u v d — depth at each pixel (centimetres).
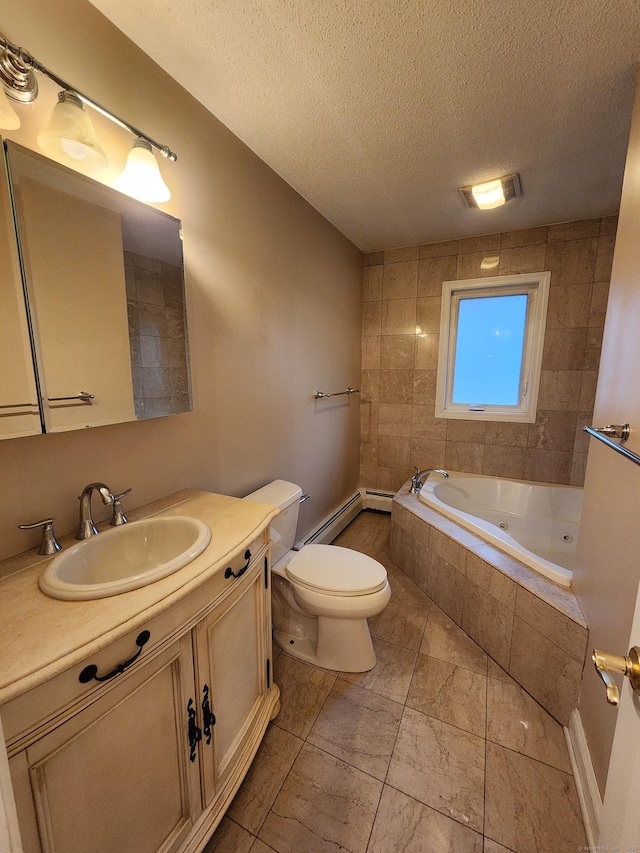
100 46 100
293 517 175
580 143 157
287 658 164
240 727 109
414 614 194
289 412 210
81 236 98
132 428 119
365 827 102
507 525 266
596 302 240
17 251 85
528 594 144
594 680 113
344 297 273
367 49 111
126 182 107
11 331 85
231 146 151
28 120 87
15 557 89
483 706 139
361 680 151
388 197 207
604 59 113
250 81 124
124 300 110
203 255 140
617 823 53
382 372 314
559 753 122
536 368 261
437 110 138
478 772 116
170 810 84
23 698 54
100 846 68
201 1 96
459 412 291
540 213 228
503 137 153
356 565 158
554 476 266
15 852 43
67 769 61
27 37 85
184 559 85
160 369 123
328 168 178
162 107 119
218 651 95
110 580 99
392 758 120
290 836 100
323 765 118
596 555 121
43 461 95
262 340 180
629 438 98
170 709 81
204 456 149
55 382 94
